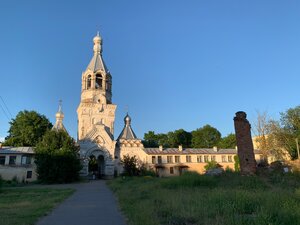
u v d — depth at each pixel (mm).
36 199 22391
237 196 13859
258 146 73125
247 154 25797
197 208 12758
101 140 71938
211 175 27406
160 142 109125
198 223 10922
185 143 109625
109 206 18203
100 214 15094
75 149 55781
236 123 26922
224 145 100938
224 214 11375
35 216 14227
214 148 82500
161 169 75188
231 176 25406
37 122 78312
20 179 58500
